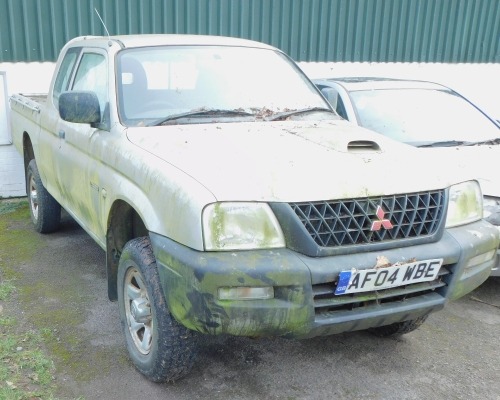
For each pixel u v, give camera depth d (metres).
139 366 3.24
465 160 4.70
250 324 2.57
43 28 6.95
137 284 3.29
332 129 3.61
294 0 8.28
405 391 3.25
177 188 2.72
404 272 2.79
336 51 8.84
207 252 2.56
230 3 7.87
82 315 4.03
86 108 3.57
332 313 2.72
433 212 2.97
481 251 3.12
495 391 3.29
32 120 5.45
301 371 3.42
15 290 4.42
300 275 2.56
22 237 5.71
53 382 3.19
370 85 5.83
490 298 4.63
